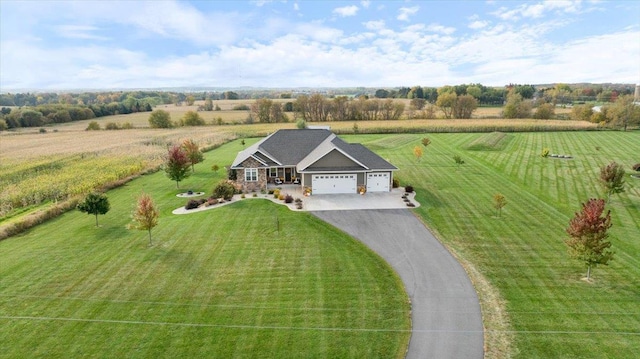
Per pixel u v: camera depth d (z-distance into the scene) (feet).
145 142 253.85
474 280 66.64
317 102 409.08
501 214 101.30
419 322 55.16
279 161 135.85
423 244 81.97
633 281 65.41
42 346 50.85
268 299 61.41
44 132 339.16
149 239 86.02
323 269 71.20
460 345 50.34
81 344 51.19
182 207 111.55
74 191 125.80
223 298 61.82
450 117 410.31
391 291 63.46
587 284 64.69
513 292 62.64
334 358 48.11
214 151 219.20
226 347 50.26
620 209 105.40
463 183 135.85
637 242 82.17
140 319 56.49
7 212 110.83
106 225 96.99
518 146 217.15
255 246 81.82
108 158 191.52
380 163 125.29
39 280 68.33
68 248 82.48
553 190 126.31
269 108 406.00
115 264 74.23
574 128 285.02
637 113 289.53
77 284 66.74
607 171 112.37
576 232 64.54
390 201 113.19
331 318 56.24
